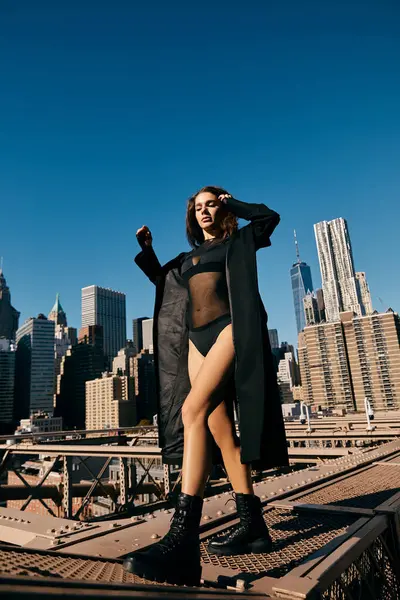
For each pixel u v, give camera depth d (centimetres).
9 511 257
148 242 247
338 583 175
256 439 176
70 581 77
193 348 213
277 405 194
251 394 182
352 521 249
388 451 571
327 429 1227
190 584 159
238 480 210
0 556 132
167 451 225
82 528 224
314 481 369
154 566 150
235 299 195
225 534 209
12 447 1332
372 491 328
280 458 191
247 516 203
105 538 209
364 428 1117
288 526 243
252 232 210
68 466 1208
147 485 1703
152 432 1556
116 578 138
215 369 189
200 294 213
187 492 171
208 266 216
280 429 193
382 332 13062
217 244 225
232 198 223
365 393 13088
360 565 201
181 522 166
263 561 186
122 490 1242
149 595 82
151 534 217
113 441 1473
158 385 236
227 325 199
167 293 246
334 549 191
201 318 209
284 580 154
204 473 177
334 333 13762
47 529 221
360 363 13288
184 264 234
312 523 248
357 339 13400
